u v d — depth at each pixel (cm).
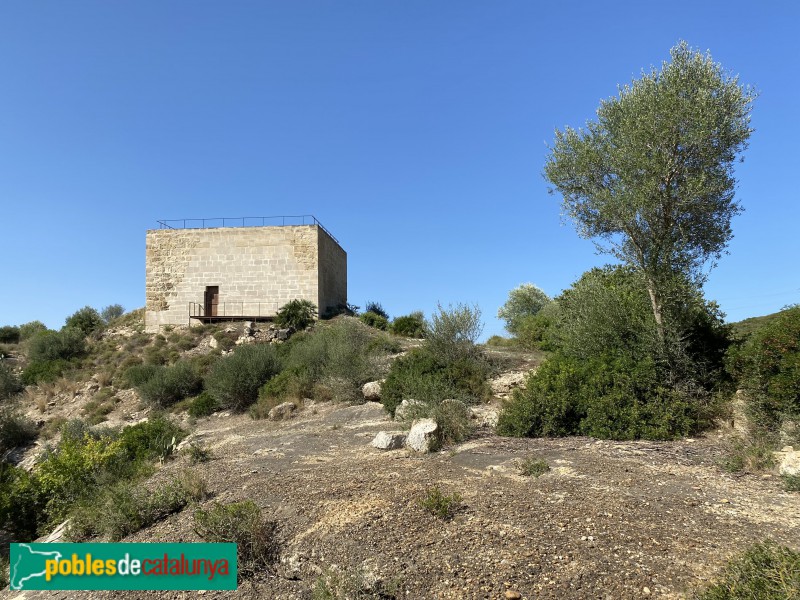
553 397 1015
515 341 2538
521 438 988
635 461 766
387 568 476
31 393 2772
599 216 1153
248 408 1936
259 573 528
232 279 3591
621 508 565
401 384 1377
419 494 652
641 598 394
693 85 1031
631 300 1164
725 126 996
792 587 340
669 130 1003
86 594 589
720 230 1077
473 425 1102
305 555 530
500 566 456
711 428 950
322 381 1870
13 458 2109
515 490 650
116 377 2817
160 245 3675
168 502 770
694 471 704
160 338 3284
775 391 824
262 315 3525
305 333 3045
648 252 1100
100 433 1709
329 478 772
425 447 927
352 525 570
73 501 1113
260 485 771
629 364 1048
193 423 1892
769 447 757
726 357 1039
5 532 1142
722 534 491
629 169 1066
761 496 593
